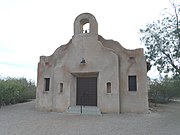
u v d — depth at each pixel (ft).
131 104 47.11
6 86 63.41
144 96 46.62
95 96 51.75
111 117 41.19
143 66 47.78
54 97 52.01
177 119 38.55
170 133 26.27
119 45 50.98
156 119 38.55
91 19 52.49
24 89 81.00
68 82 51.26
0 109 55.26
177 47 50.90
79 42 52.47
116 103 46.80
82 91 53.11
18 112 49.29
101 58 49.85
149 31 61.52
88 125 32.30
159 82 83.82
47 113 48.06
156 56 58.70
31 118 39.81
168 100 90.99
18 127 30.32
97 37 51.49
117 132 27.07
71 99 51.11
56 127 30.53
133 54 49.16
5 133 26.11
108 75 48.60
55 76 52.90
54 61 55.42
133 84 48.55
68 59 52.54
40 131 27.53
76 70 51.24
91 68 50.14
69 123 34.14
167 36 56.59
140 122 35.12
